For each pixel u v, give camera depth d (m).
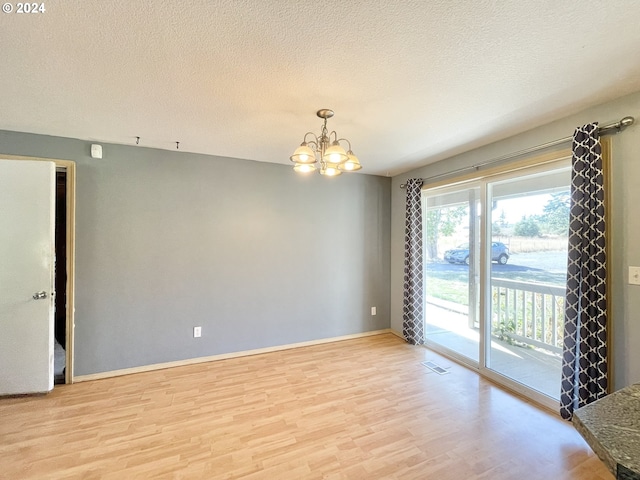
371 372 2.95
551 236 2.39
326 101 1.99
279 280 3.58
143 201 2.96
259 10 1.19
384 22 1.26
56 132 2.56
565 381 2.10
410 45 1.42
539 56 1.51
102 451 1.82
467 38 1.37
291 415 2.21
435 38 1.37
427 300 3.78
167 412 2.24
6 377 2.40
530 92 1.88
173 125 2.40
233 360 3.26
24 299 2.44
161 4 1.16
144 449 1.84
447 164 3.33
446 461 1.75
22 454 1.79
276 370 2.99
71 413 2.22
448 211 3.45
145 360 2.97
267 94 1.89
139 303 2.95
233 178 3.34
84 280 2.74
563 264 2.31
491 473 1.66
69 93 1.88
